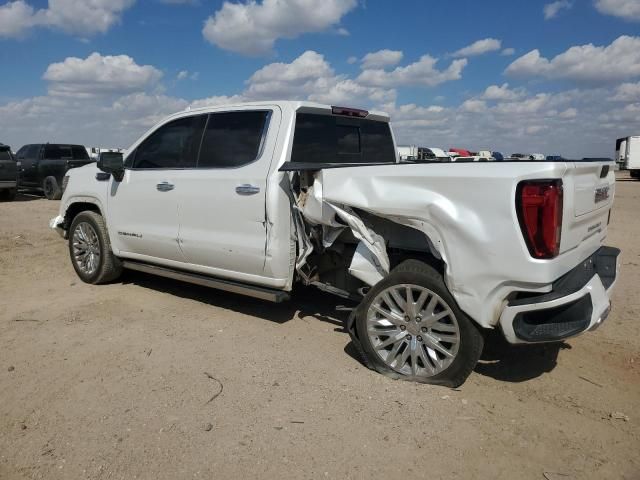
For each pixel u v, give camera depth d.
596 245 4.10
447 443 3.14
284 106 4.73
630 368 4.22
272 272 4.64
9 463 2.94
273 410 3.49
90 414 3.43
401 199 3.66
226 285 5.03
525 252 3.26
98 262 6.29
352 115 5.37
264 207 4.59
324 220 4.14
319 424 3.32
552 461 2.99
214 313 5.41
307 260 4.72
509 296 3.42
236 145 4.93
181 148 5.39
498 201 3.30
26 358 4.28
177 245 5.34
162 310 5.50
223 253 4.95
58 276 6.91
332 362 4.23
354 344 4.13
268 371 4.06
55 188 17.30
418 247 4.09
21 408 3.51
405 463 2.95
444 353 3.71
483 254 3.38
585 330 3.39
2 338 4.70
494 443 3.15
